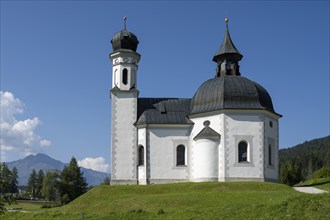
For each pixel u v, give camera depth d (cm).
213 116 5925
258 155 5784
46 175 12394
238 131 5800
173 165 6116
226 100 5894
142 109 6412
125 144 6225
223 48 6488
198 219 3225
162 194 4750
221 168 5756
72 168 10625
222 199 4112
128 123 6275
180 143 6153
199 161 5872
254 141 5800
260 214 3058
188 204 4062
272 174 5934
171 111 6350
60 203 10412
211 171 5784
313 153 19775
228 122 5812
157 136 6178
